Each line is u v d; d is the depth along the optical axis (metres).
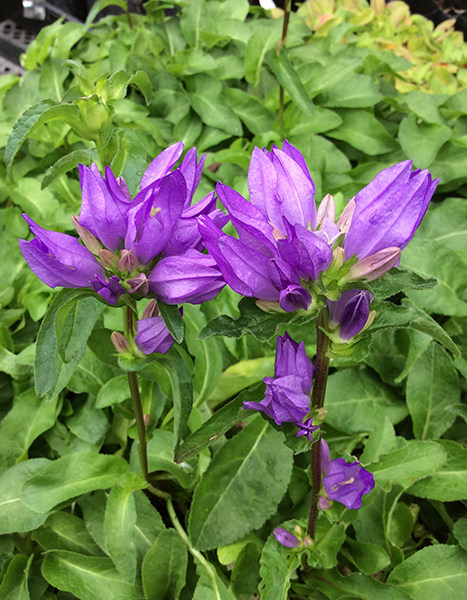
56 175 0.25
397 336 0.35
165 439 0.31
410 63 0.49
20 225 0.44
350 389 0.34
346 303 0.18
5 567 0.29
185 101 0.48
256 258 0.16
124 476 0.27
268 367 0.34
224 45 0.53
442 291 0.35
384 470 0.27
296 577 0.27
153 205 0.17
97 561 0.28
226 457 0.29
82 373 0.33
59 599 0.29
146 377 0.27
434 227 0.41
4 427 0.32
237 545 0.28
